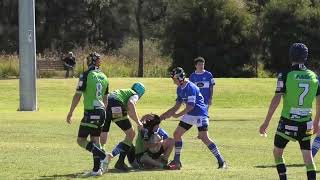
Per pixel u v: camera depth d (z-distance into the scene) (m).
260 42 144.50
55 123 50.53
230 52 142.50
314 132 20.05
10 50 168.25
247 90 91.62
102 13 185.38
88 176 23.58
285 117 19.11
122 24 183.62
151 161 26.72
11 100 83.25
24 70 69.88
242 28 142.50
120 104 25.44
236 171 25.12
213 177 23.20
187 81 26.53
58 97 85.00
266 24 143.25
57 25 181.50
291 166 27.61
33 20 69.81
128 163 27.98
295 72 18.92
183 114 26.66
